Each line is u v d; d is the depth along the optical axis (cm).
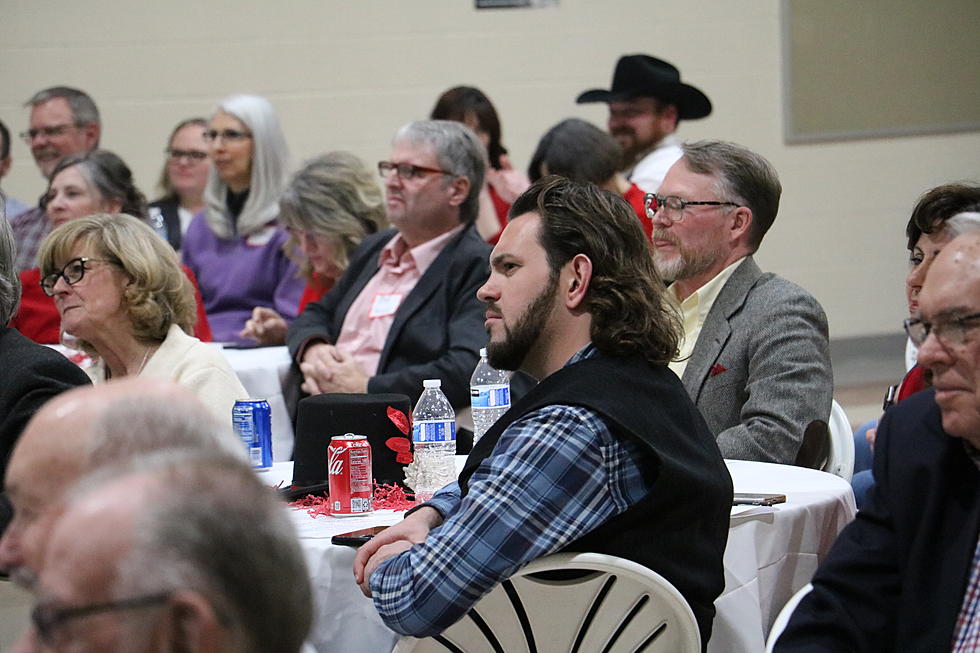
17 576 175
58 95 1110
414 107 1324
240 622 143
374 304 730
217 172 942
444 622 318
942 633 283
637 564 315
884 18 1395
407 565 323
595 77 1353
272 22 1288
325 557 380
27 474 178
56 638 139
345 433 462
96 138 1133
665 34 1358
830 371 534
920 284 463
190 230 963
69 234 527
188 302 548
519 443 316
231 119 930
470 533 313
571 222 335
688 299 553
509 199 1042
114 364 544
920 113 1420
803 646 305
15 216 1128
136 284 527
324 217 815
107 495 143
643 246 345
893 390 532
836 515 432
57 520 154
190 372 530
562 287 337
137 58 1267
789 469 484
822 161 1406
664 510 323
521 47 1335
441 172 707
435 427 467
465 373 670
